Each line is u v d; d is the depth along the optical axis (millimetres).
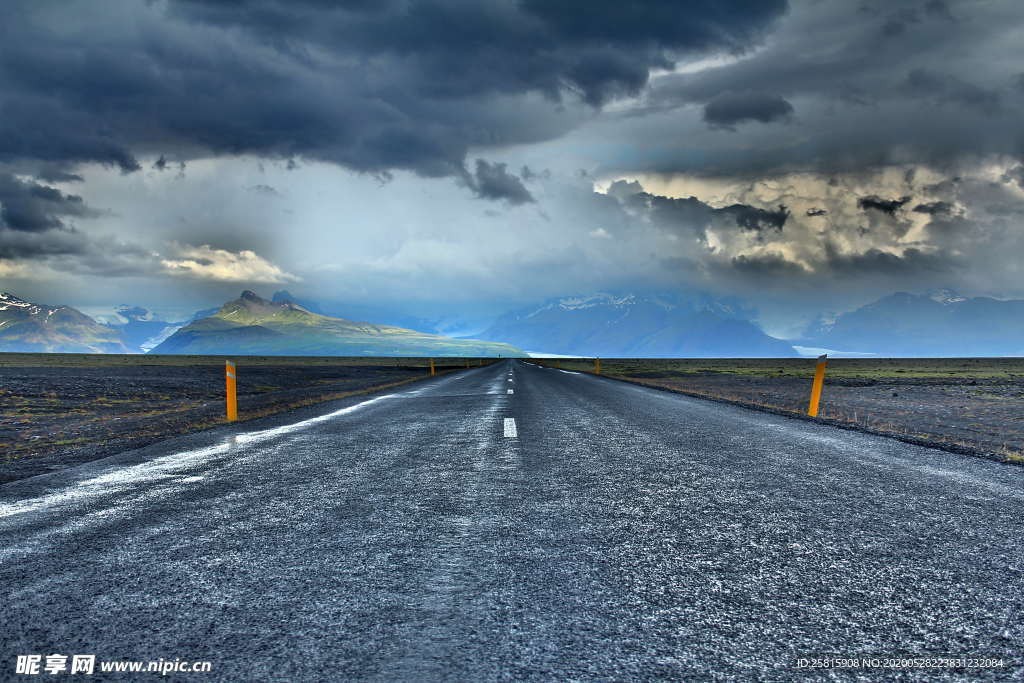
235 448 8688
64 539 4172
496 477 6223
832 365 98062
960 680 2227
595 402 16453
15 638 2613
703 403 16359
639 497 5289
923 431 11250
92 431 11719
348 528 4371
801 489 5609
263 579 3326
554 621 2752
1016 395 24250
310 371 52438
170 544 4016
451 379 35781
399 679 2232
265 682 2221
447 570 3451
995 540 4016
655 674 2264
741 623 2727
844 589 3145
